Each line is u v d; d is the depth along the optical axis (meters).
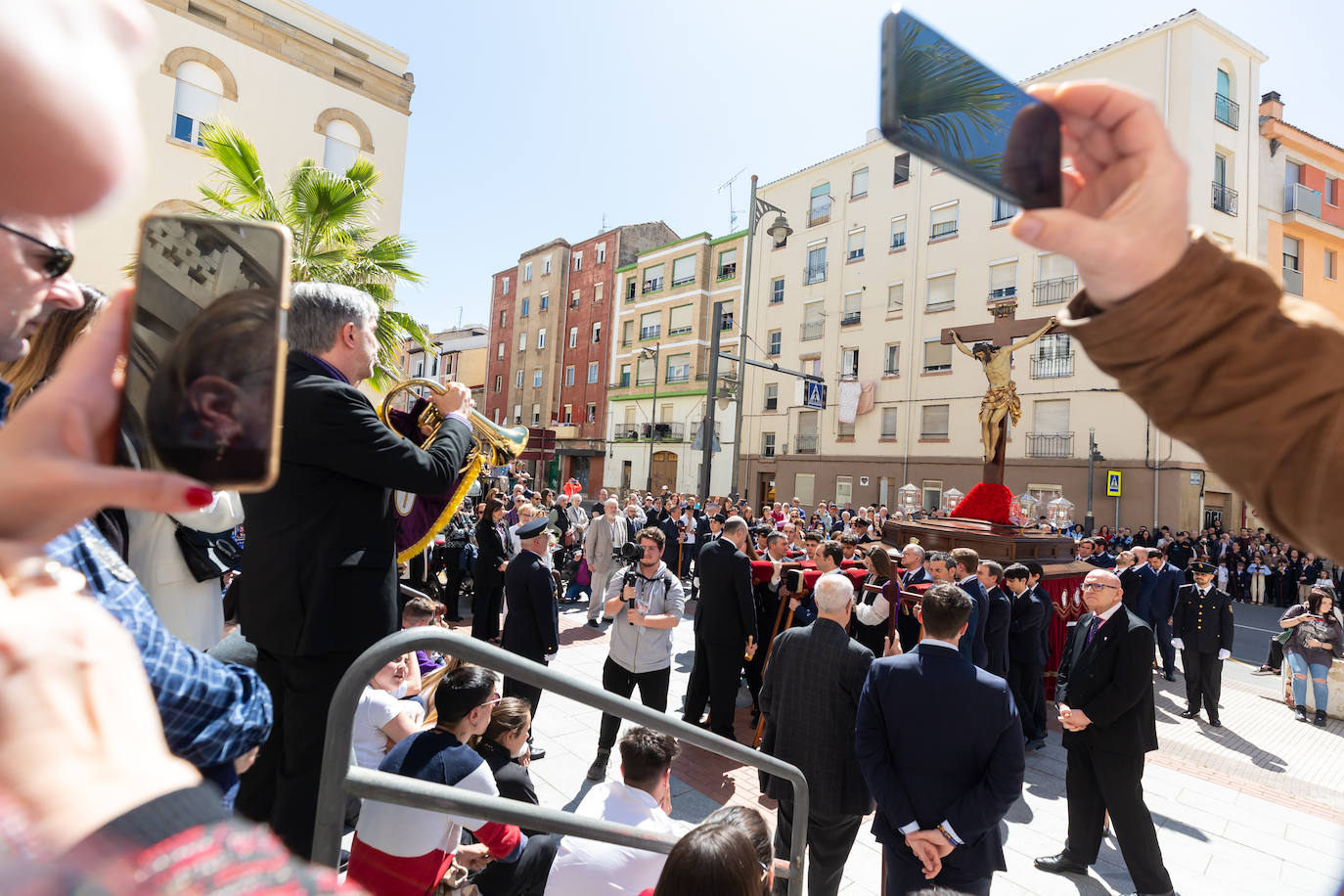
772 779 3.83
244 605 1.86
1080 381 21.33
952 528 8.92
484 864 2.95
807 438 29.19
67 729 0.33
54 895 0.25
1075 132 0.70
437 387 2.26
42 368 1.25
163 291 0.54
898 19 0.60
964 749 3.09
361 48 14.20
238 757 1.09
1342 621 8.13
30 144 0.24
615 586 5.68
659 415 36.44
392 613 1.93
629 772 2.84
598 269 41.53
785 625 6.66
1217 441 0.67
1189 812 5.32
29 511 0.45
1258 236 22.00
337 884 0.36
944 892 1.94
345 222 9.06
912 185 26.23
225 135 8.05
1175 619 9.33
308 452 1.76
